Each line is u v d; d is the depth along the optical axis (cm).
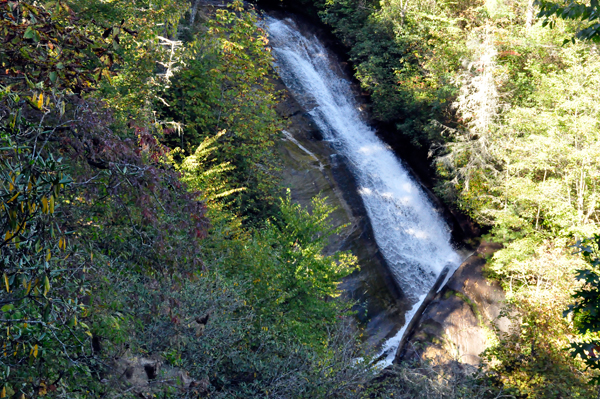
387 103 2602
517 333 1344
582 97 1733
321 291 1414
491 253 1950
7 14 403
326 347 1125
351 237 1995
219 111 1762
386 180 2381
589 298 630
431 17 2611
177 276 568
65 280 408
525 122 1930
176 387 657
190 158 1320
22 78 432
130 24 1345
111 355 553
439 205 2364
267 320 1145
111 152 485
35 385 406
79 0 1158
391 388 1120
